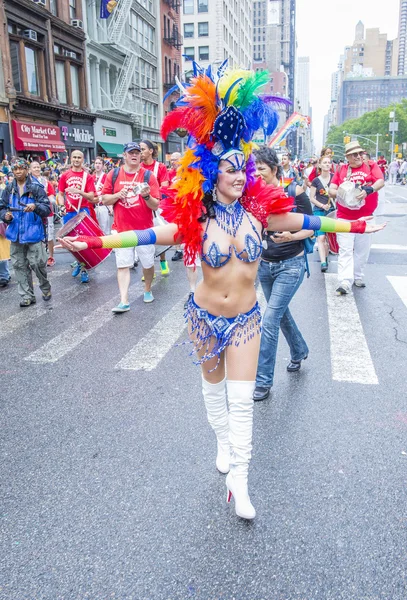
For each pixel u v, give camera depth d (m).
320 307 6.79
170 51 45.97
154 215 7.24
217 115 2.53
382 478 3.17
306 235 3.88
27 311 7.02
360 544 2.63
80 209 8.33
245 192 2.79
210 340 2.83
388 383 4.53
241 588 2.38
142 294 7.80
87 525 2.81
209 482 3.16
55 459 3.44
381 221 15.02
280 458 3.39
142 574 2.47
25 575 2.48
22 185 6.95
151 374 4.82
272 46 182.50
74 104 29.33
